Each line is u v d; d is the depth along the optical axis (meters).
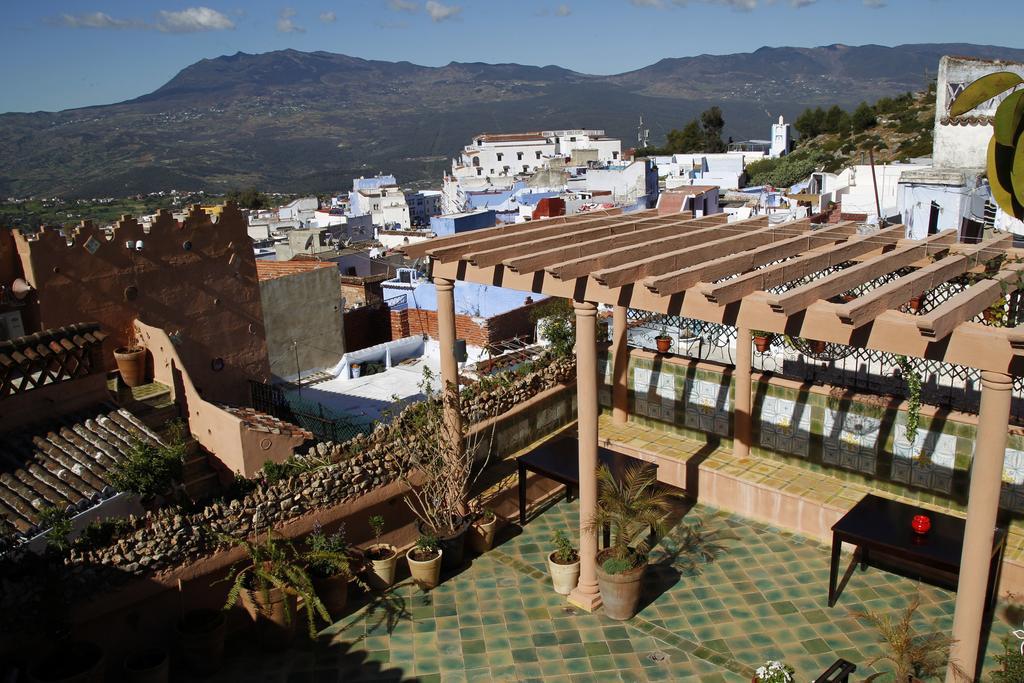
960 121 18.08
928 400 10.84
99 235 13.01
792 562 9.63
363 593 9.35
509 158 111.38
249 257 15.68
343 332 22.41
